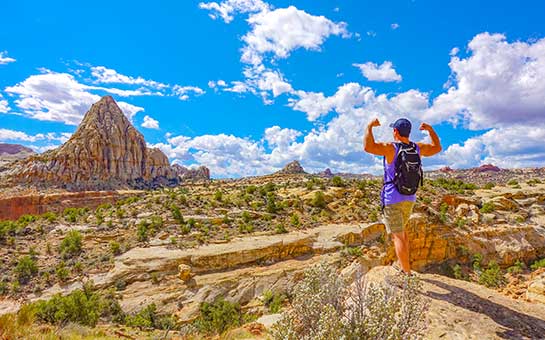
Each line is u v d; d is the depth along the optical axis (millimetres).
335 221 65375
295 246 54344
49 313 25234
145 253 51344
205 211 68312
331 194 74750
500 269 59250
